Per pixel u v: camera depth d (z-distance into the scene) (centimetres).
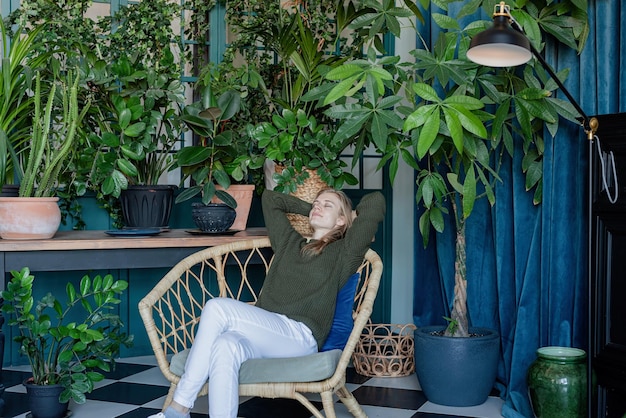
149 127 314
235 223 331
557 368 249
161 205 320
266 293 265
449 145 290
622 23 249
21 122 321
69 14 332
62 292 351
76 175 322
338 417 273
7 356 341
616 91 254
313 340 247
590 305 237
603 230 232
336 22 356
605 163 231
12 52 299
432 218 292
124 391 301
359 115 268
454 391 284
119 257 279
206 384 230
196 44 367
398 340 341
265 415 273
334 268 259
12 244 256
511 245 299
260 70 363
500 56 212
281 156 312
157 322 366
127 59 311
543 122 277
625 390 223
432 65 266
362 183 408
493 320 314
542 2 274
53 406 258
